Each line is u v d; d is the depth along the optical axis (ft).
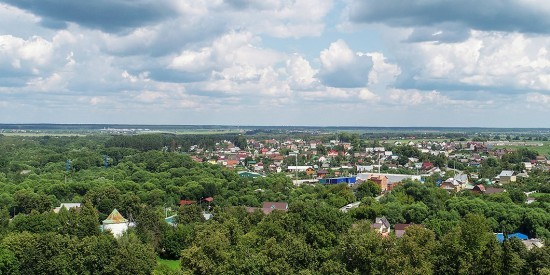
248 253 497.05
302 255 473.67
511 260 464.24
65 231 598.34
